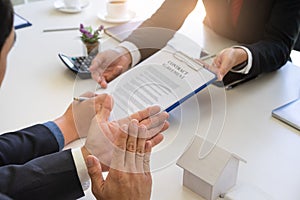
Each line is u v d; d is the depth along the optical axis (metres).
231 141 1.05
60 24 1.62
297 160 1.00
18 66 1.35
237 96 1.22
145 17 1.67
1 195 0.65
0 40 0.64
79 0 1.75
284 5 1.39
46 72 1.33
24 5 1.78
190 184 0.90
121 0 1.65
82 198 0.89
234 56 1.23
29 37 1.53
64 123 1.03
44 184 0.82
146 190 0.81
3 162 0.91
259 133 1.08
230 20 1.50
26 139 0.96
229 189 0.90
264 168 0.97
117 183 0.79
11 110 1.16
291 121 1.11
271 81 1.31
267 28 1.43
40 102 1.20
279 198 0.89
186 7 1.55
